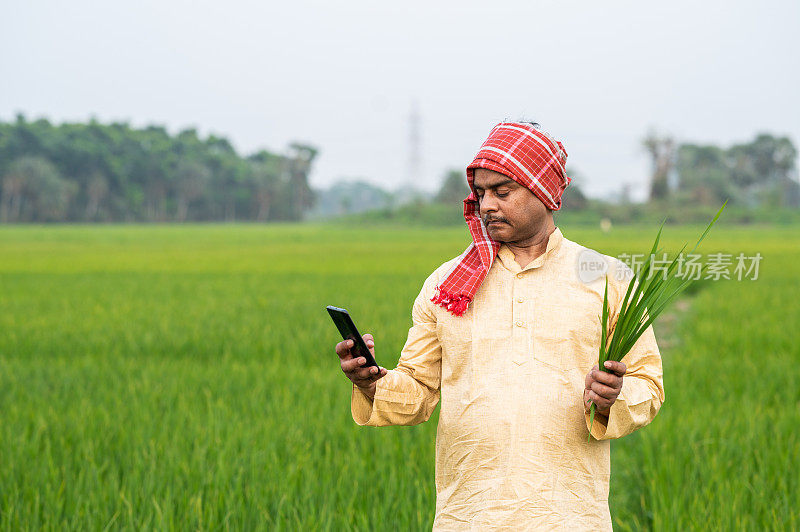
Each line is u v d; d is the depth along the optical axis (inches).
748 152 4608.8
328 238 2215.8
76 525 160.7
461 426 81.4
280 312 528.1
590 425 78.0
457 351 82.8
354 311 522.9
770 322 460.1
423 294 88.9
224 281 794.8
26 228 3654.0
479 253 82.9
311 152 5900.6
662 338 456.1
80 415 238.8
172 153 5388.8
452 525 82.4
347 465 189.6
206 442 208.4
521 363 80.1
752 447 206.1
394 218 3838.6
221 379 305.0
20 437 208.4
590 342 81.5
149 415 238.8
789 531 154.5
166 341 403.5
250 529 160.1
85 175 4921.3
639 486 189.3
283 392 279.0
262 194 5659.5
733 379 302.5
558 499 78.2
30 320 487.2
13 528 157.9
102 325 463.2
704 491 174.7
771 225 3105.3
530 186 78.9
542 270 82.8
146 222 5265.8
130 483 176.2
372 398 88.2
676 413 245.9
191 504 165.3
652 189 3353.8
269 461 193.9
